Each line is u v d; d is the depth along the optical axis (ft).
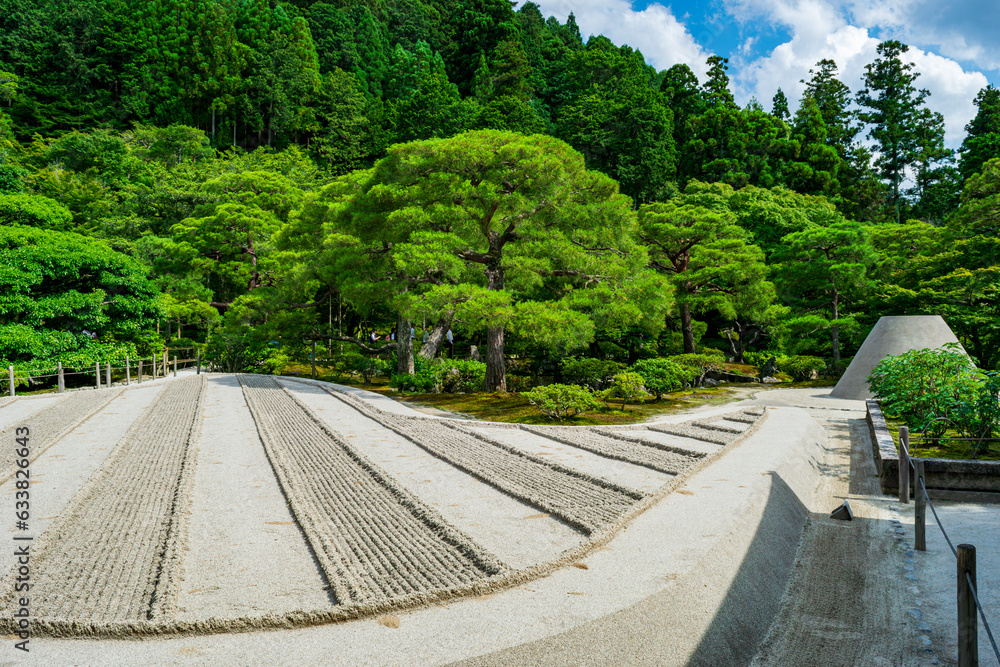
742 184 159.43
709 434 34.40
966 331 73.72
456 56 275.59
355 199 63.72
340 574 14.58
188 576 14.76
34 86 203.21
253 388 61.11
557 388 43.39
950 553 18.98
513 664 10.44
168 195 131.85
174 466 26.58
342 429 37.37
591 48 251.60
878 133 195.11
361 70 265.54
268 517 19.81
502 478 24.32
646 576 13.93
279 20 266.57
